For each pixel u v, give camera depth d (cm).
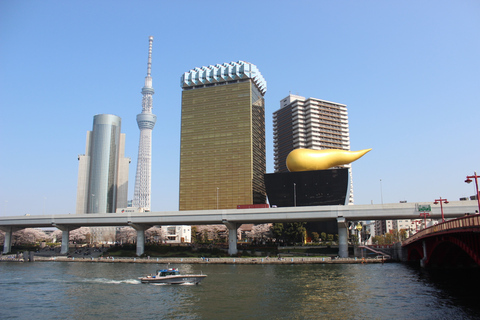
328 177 17438
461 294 5853
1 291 6712
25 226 16512
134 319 4684
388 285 6769
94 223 15338
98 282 7700
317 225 18125
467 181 5138
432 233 6706
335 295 5897
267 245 15588
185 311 5003
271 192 18062
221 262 12156
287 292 6212
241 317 4650
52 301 5809
